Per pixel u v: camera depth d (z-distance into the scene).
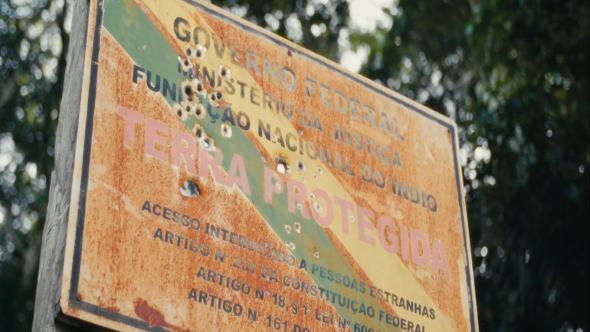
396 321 4.28
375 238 4.41
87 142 3.61
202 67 4.12
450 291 4.59
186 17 4.17
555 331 9.14
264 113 4.25
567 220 9.14
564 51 9.11
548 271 9.16
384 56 10.26
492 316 9.11
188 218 3.76
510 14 9.08
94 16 3.86
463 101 9.59
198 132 3.97
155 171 3.75
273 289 3.89
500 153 9.07
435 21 10.05
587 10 9.12
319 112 4.48
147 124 3.81
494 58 9.09
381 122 4.75
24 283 11.23
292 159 4.25
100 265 3.45
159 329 3.49
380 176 4.59
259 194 4.05
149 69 3.93
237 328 3.70
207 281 3.70
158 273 3.58
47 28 10.54
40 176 10.80
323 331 3.97
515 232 9.20
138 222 3.61
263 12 9.99
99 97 3.72
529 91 8.96
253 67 4.31
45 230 3.60
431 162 4.88
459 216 4.84
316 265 4.10
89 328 3.38
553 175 9.06
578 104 9.02
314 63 4.58
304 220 4.16
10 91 10.48
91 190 3.54
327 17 10.13
